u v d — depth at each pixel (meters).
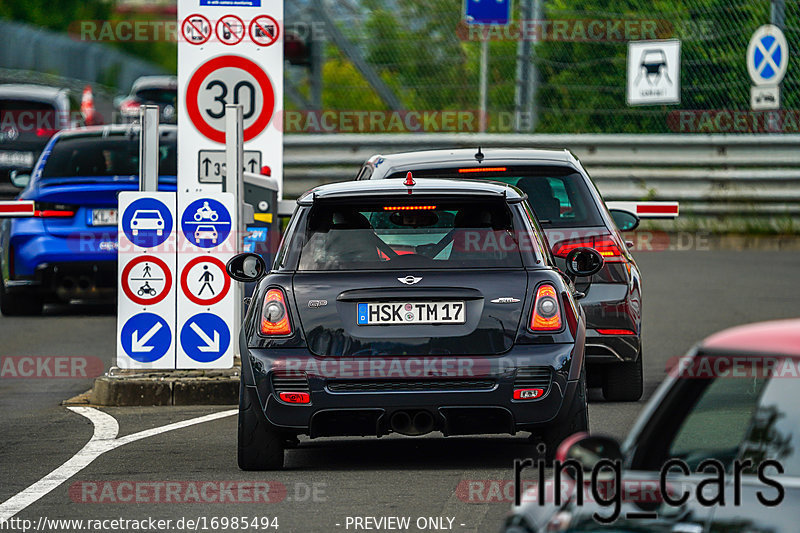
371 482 24.98
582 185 34.06
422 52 78.81
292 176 78.25
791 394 11.94
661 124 77.81
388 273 25.25
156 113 37.38
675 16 77.00
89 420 32.97
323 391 24.78
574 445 12.24
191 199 36.06
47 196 53.00
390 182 26.66
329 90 80.06
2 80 128.00
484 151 35.38
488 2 76.06
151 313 36.16
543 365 24.80
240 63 40.66
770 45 75.69
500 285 25.17
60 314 55.41
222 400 35.31
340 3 78.69
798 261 67.75
